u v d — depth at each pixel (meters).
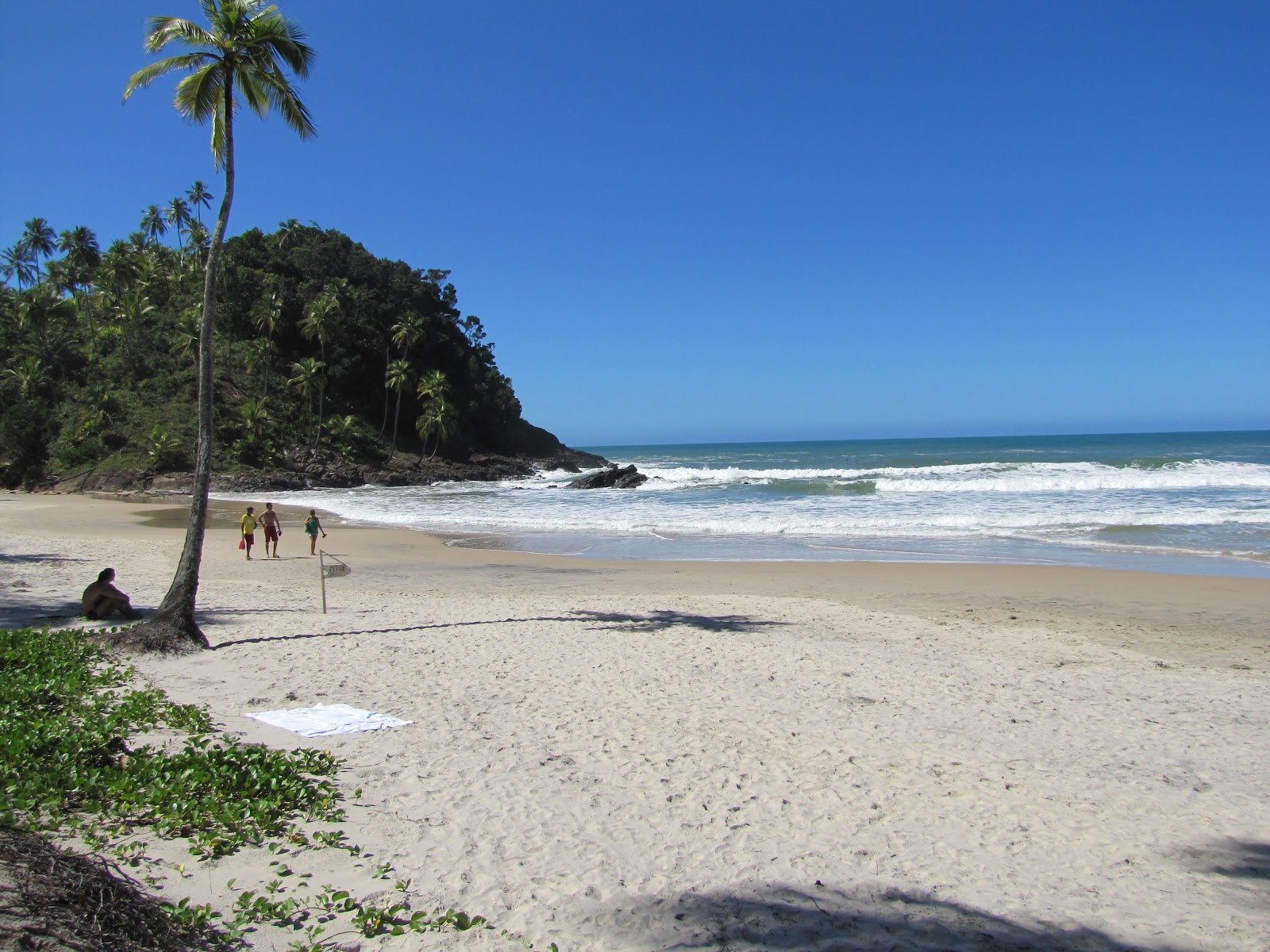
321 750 6.77
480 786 6.12
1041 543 24.73
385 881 4.61
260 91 12.09
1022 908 4.59
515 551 25.53
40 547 23.97
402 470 70.69
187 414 66.62
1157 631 13.77
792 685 9.48
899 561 22.11
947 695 9.19
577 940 4.09
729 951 4.04
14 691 7.58
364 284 84.62
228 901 4.25
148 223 96.50
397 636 12.11
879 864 5.07
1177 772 6.82
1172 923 4.46
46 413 66.50
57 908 3.51
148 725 7.09
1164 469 47.72
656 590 18.28
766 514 33.75
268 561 22.86
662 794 6.08
